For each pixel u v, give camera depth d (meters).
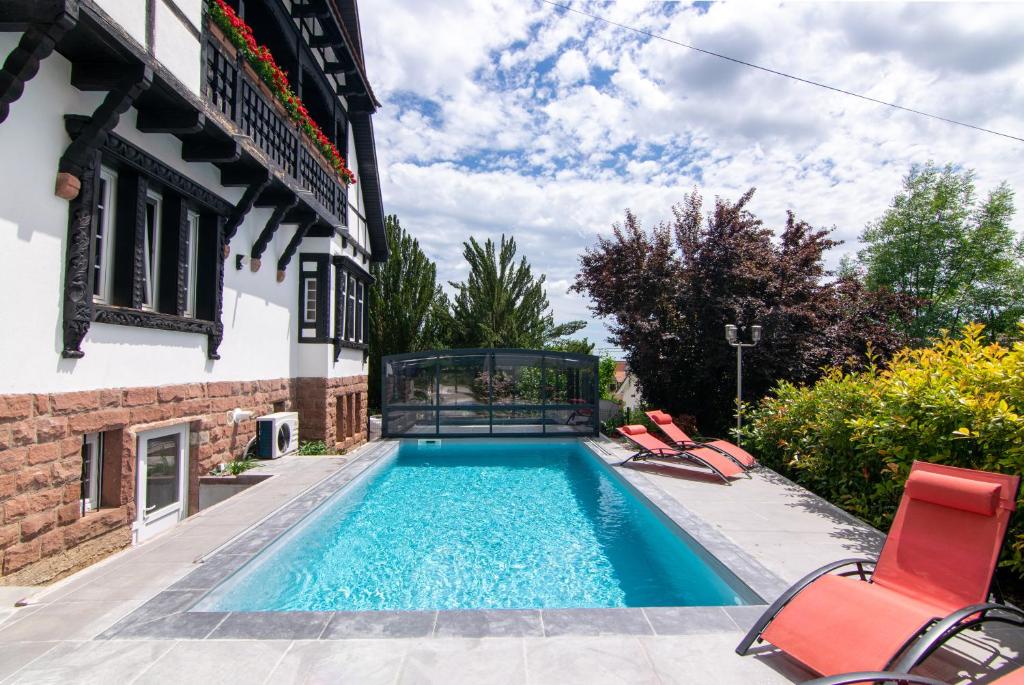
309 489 7.55
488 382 14.63
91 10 4.48
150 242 7.34
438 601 4.95
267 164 8.33
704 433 14.26
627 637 3.46
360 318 16.12
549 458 12.52
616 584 5.36
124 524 6.20
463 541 6.66
